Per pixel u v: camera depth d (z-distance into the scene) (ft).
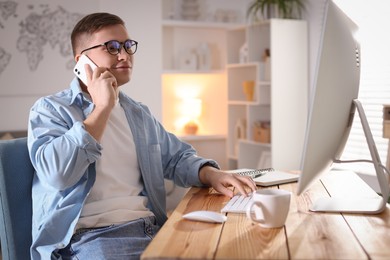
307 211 5.06
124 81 6.26
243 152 17.13
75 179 5.54
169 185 9.44
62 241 5.61
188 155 6.92
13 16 14.20
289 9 15.94
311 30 15.71
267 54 16.01
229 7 18.21
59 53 14.71
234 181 5.83
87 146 5.43
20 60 14.33
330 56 4.46
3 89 14.20
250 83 16.69
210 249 3.89
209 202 5.58
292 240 4.11
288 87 15.57
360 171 13.71
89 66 6.00
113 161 6.18
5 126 14.32
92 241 5.52
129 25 15.53
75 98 6.13
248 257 3.70
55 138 5.65
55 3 14.60
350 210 4.97
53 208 5.80
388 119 10.28
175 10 17.49
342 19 4.78
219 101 18.47
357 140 13.87
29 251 5.99
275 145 15.43
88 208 5.85
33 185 6.04
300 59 15.72
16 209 5.92
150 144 6.71
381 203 4.99
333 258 3.69
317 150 4.59
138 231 5.87
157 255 3.74
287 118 15.60
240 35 17.66
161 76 16.02
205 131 18.35
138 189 6.40
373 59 13.35
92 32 6.18
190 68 17.33
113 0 15.31
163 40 17.42
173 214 5.03
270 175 6.78
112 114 6.35
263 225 4.47
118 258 5.34
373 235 4.25
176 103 17.97
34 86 14.49
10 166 5.92
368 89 13.51
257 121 16.74
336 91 4.64
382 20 13.07
